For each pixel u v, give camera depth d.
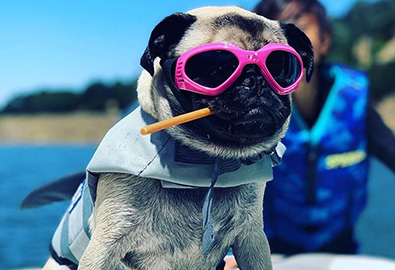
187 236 0.56
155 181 0.55
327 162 0.92
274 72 0.53
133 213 0.56
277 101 0.52
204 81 0.51
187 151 0.53
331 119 0.92
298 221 0.95
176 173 0.53
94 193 0.58
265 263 0.61
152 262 0.58
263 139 0.54
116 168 0.54
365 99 0.95
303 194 0.93
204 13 0.55
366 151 0.98
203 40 0.53
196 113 0.50
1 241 2.10
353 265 0.91
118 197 0.56
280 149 0.59
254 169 0.56
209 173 0.54
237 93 0.50
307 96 0.92
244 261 0.62
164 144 0.53
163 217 0.56
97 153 0.56
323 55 0.95
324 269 0.89
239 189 0.57
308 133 0.91
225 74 0.51
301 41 0.57
